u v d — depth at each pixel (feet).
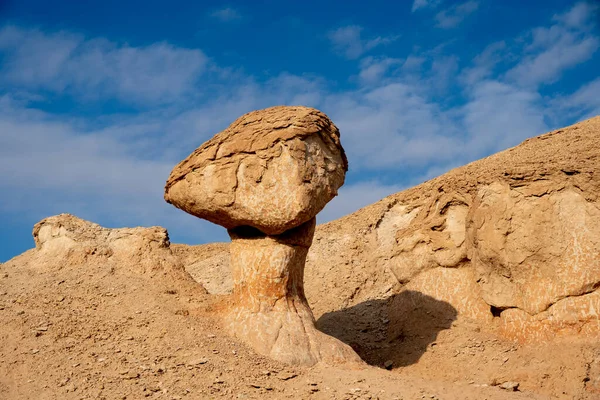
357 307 44.98
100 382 26.40
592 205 33.40
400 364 36.09
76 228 37.37
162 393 25.89
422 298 40.04
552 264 33.60
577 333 32.24
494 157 55.52
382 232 55.72
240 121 32.60
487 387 29.96
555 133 57.41
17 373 26.78
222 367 27.96
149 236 36.60
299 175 30.27
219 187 31.35
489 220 36.32
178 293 34.12
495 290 35.96
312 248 55.77
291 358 29.63
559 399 29.30
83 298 32.58
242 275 32.09
